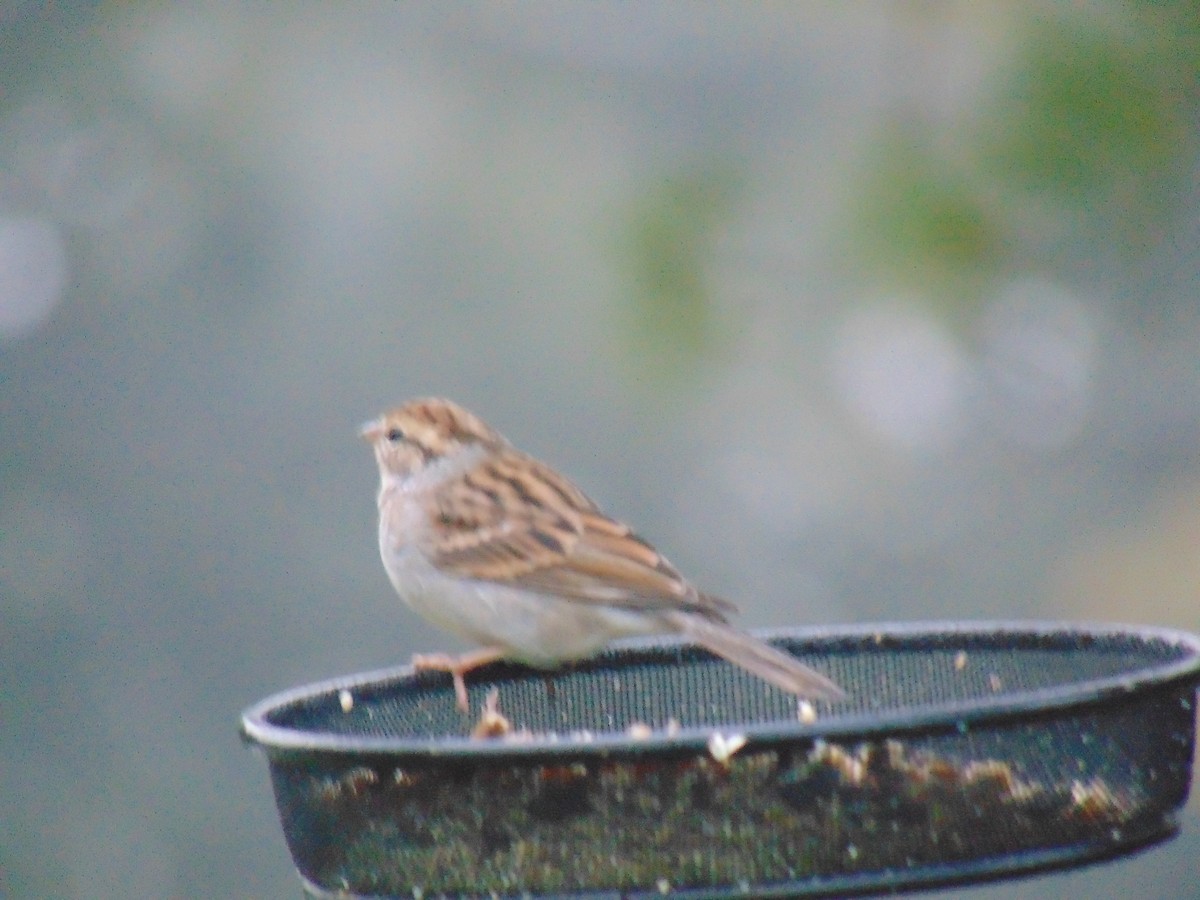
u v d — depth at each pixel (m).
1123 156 9.03
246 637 14.92
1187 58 8.95
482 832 6.55
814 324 10.01
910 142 9.54
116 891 14.44
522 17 13.48
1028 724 6.33
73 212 14.38
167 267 14.68
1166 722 6.88
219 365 14.93
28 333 14.78
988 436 14.52
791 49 11.77
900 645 8.64
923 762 6.45
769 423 14.45
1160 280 10.90
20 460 14.78
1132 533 14.88
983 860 6.51
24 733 14.59
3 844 14.33
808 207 10.09
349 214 14.33
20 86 13.48
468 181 13.89
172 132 13.96
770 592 14.92
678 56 12.24
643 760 6.29
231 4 13.55
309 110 13.96
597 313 10.59
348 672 14.93
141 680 14.80
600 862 6.48
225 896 14.68
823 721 6.25
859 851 6.44
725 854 6.43
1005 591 14.98
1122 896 14.59
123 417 14.83
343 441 14.98
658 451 14.75
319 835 6.84
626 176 11.23
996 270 9.53
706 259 10.04
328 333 14.73
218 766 14.77
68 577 14.78
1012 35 9.22
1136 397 14.25
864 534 14.95
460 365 14.59
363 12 13.70
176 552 14.91
